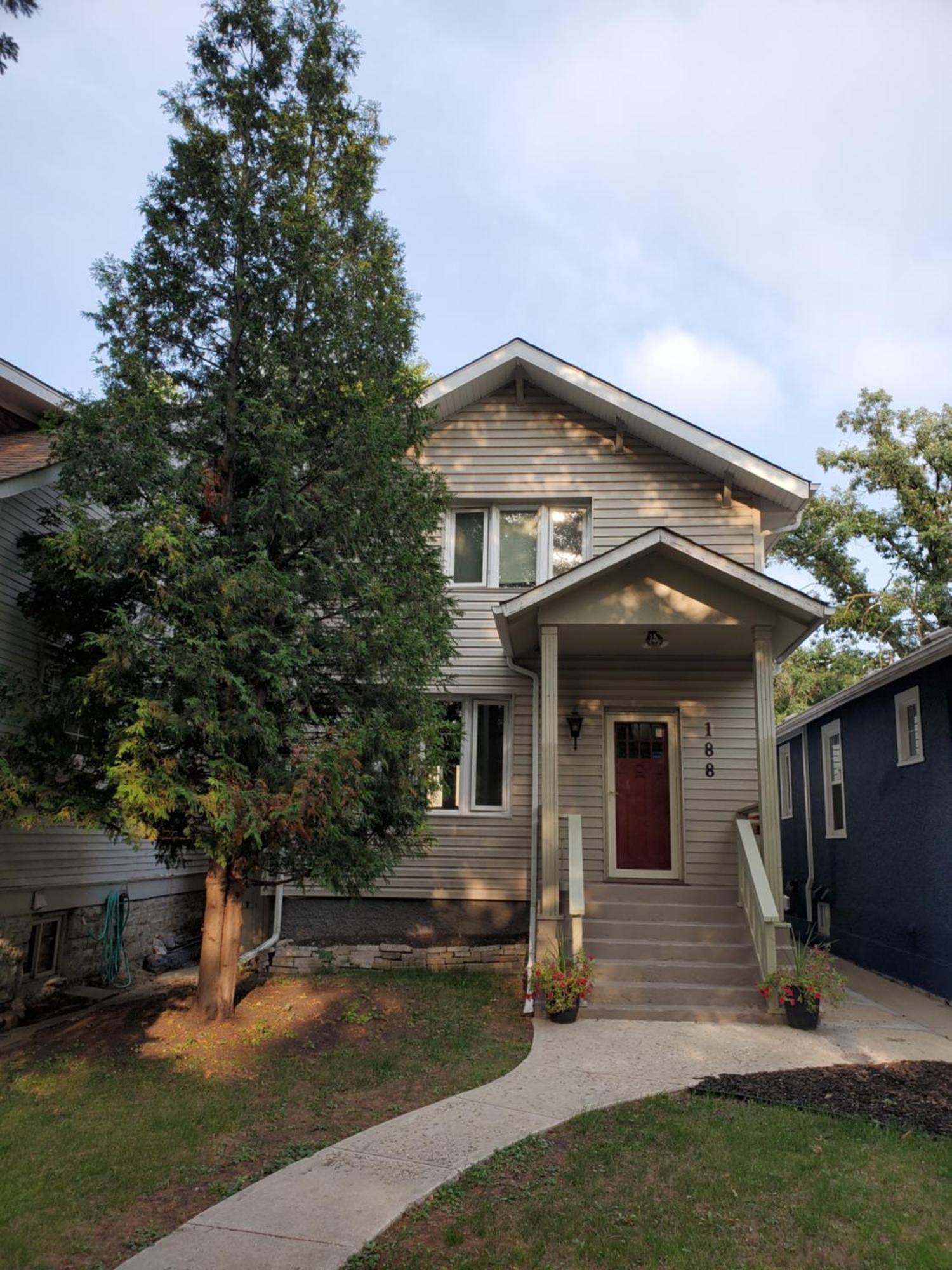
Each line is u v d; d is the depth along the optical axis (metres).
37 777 7.84
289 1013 8.48
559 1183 4.86
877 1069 7.12
